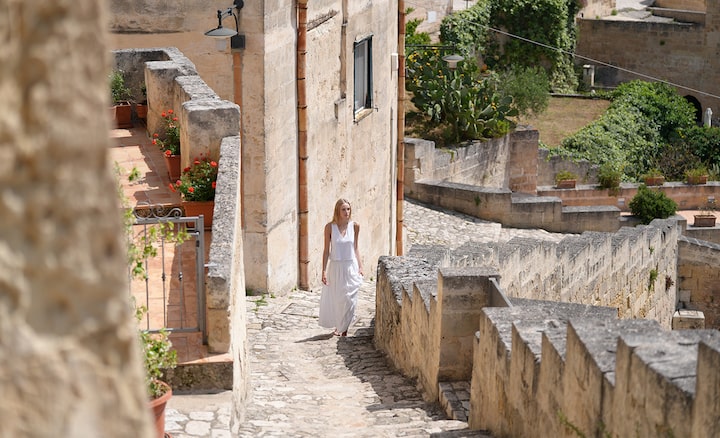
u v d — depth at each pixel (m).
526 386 7.74
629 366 5.92
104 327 2.37
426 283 11.60
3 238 2.30
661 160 38.59
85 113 2.30
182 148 11.66
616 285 21.47
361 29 19.95
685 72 47.66
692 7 49.44
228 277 8.33
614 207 29.12
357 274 14.60
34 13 2.26
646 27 47.38
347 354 13.70
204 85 12.34
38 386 2.31
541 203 28.39
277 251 17.39
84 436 2.33
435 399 10.62
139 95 14.41
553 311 8.79
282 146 17.19
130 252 7.13
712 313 25.17
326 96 18.67
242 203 16.81
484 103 32.00
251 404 10.43
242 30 16.31
